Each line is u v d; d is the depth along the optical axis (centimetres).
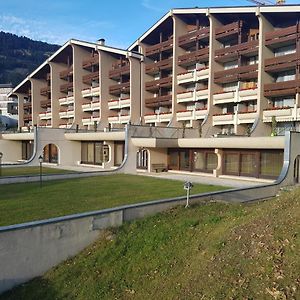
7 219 1076
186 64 3600
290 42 2762
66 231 898
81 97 4634
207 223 1035
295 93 2702
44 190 1666
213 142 2369
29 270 835
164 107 3888
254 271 679
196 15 3397
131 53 3894
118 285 791
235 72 3058
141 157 2919
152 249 907
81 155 3600
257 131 2767
